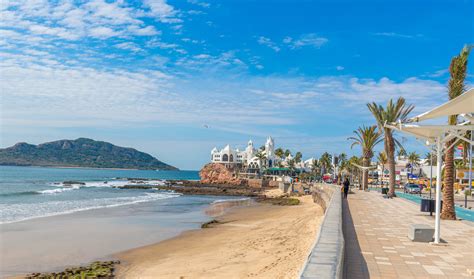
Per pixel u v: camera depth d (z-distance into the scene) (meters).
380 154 95.94
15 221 31.17
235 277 13.70
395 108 41.03
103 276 15.84
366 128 55.41
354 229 15.54
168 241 23.97
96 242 23.64
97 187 98.25
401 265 9.72
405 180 93.06
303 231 22.28
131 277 15.71
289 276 12.05
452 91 20.05
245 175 149.38
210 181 144.75
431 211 20.64
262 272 13.65
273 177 132.50
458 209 27.66
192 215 39.53
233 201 64.69
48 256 20.02
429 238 12.88
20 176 136.88
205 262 17.06
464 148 50.69
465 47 19.88
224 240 23.23
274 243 19.48
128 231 27.84
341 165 129.12
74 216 35.72
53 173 185.50
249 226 29.81
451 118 19.69
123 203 52.16
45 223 30.70
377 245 12.22
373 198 35.31
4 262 18.77
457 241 13.17
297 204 55.50
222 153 177.00
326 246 8.16
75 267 17.88
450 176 20.14
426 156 106.06
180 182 148.88
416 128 11.91
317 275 5.88
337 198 23.52
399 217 20.14
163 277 15.25
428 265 9.74
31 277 15.90
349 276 8.70
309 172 160.62
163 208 47.22
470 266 9.66
